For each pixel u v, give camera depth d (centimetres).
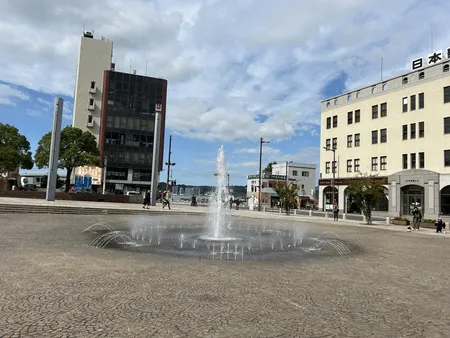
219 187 2278
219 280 757
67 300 579
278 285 732
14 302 561
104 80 6988
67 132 4709
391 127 4212
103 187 5775
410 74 4031
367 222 2981
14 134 4409
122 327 470
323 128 5197
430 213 3694
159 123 4000
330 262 1049
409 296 684
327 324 510
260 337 451
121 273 788
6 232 1432
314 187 8512
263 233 1864
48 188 3256
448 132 3619
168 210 3181
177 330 465
